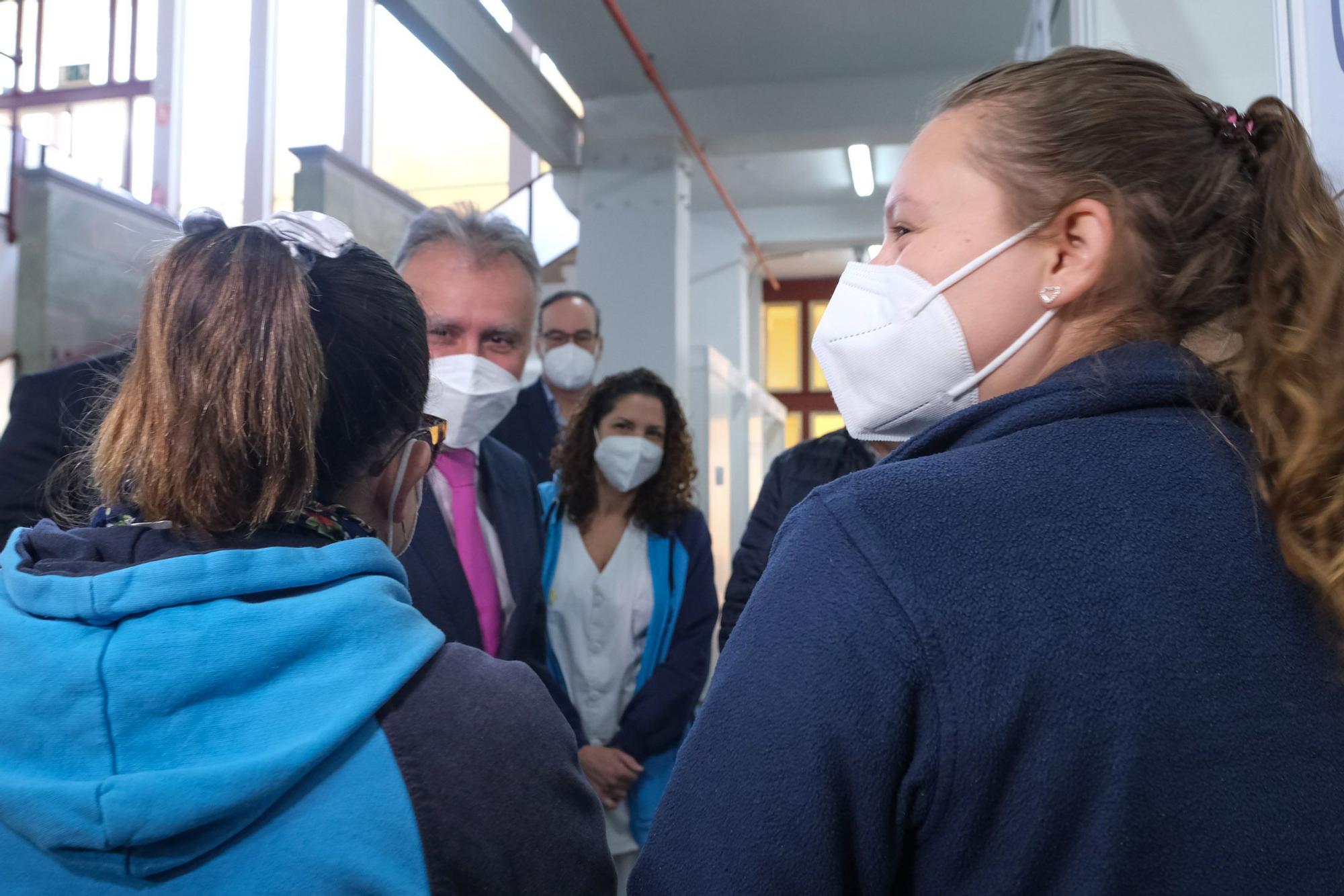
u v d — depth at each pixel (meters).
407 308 0.64
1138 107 0.57
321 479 0.60
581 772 0.61
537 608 1.36
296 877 0.48
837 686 0.47
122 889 0.47
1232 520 0.49
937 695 0.46
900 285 0.61
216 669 0.47
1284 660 0.46
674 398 2.10
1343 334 0.51
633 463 1.95
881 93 5.67
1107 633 0.45
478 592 1.23
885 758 0.46
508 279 1.27
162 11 10.31
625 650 1.92
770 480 1.76
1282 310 0.54
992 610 0.46
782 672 0.49
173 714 0.47
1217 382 0.55
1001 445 0.52
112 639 0.46
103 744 0.46
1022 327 0.59
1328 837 0.44
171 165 10.25
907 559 0.48
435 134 10.55
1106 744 0.44
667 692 1.86
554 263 7.52
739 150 6.10
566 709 1.73
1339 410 0.49
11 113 10.52
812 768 0.47
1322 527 0.46
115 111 10.40
